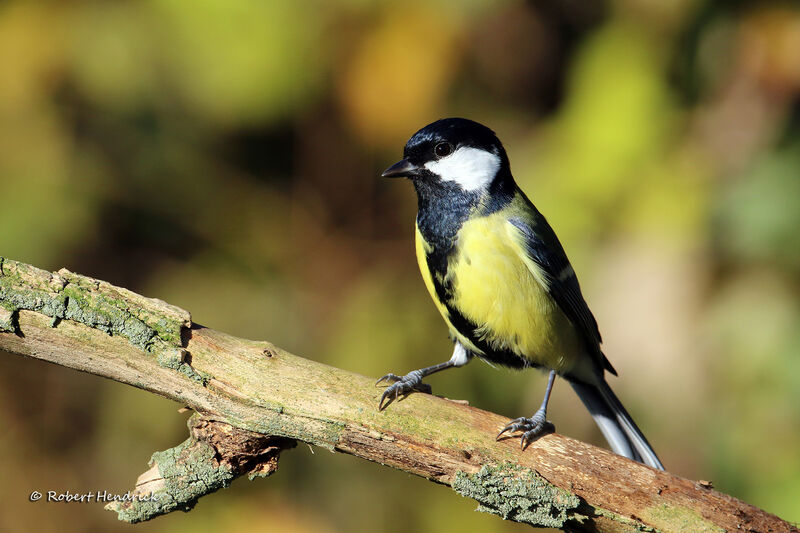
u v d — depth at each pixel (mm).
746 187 9422
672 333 9266
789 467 8875
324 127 10844
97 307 5301
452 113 10828
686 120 9875
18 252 9492
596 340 7516
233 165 10875
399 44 10320
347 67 10484
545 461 5441
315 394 5473
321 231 10781
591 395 7703
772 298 9188
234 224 10727
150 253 10461
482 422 5551
